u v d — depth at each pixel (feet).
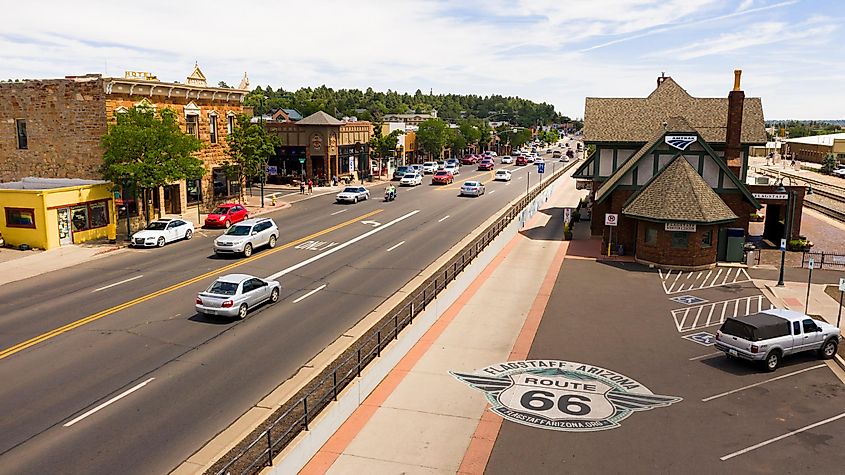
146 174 133.39
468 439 51.75
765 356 67.00
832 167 390.83
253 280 85.66
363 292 95.45
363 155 296.30
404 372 66.28
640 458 48.80
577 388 62.54
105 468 45.42
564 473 46.50
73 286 98.07
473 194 224.74
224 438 49.80
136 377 62.49
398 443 50.96
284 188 248.93
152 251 126.72
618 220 130.72
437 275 106.01
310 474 46.09
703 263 116.88
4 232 129.18
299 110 565.12
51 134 150.41
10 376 62.54
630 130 152.05
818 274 113.80
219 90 178.40
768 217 149.89
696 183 119.96
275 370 64.44
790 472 46.78
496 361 69.77
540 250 134.41
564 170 330.75
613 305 92.89
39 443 49.08
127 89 148.97
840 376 66.39
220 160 184.65
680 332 80.74
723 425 54.70
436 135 379.35
